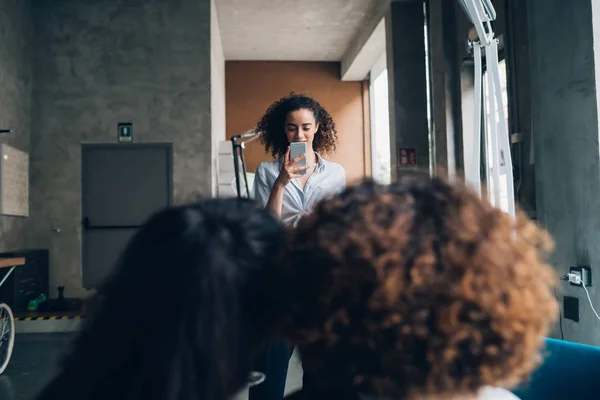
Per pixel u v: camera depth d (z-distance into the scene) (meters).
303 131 1.98
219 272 0.49
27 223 7.05
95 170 7.21
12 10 6.64
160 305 0.48
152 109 7.27
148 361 0.48
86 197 7.19
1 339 4.30
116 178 7.21
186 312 0.48
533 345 0.49
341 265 0.47
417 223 0.48
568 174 3.26
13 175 6.51
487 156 4.66
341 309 0.47
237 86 10.70
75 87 7.25
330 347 0.48
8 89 6.52
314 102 2.04
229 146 8.00
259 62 10.76
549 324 0.51
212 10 7.77
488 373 0.47
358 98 10.91
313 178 1.96
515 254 0.48
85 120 7.23
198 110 7.30
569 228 3.26
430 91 7.05
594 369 1.01
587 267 3.09
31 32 7.22
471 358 0.47
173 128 7.27
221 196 0.59
